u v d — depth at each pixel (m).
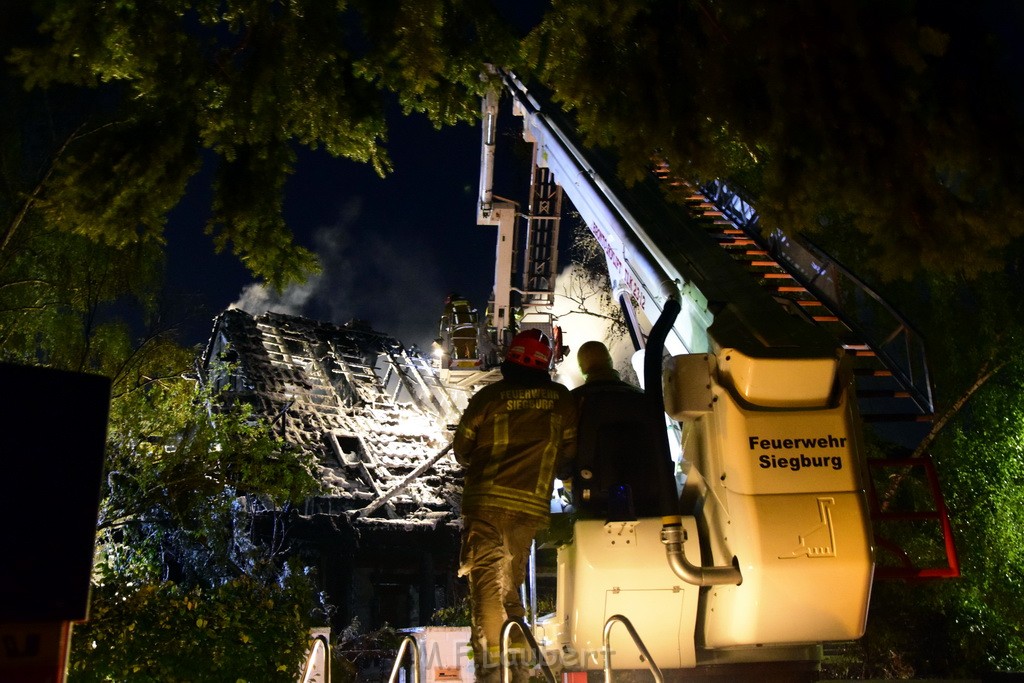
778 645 4.59
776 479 4.29
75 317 8.23
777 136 4.14
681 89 4.28
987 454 9.87
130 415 8.17
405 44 4.61
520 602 4.45
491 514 4.46
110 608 5.36
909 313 10.62
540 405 4.64
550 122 10.74
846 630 4.27
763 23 4.00
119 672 5.08
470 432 4.65
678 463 5.70
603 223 8.70
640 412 4.94
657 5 4.30
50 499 2.17
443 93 5.17
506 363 4.83
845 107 4.00
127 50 4.72
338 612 20.11
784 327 4.74
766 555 4.18
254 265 5.83
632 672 4.51
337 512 21.31
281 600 5.98
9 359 7.61
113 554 8.38
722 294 5.35
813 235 9.41
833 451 4.36
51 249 7.72
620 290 8.27
